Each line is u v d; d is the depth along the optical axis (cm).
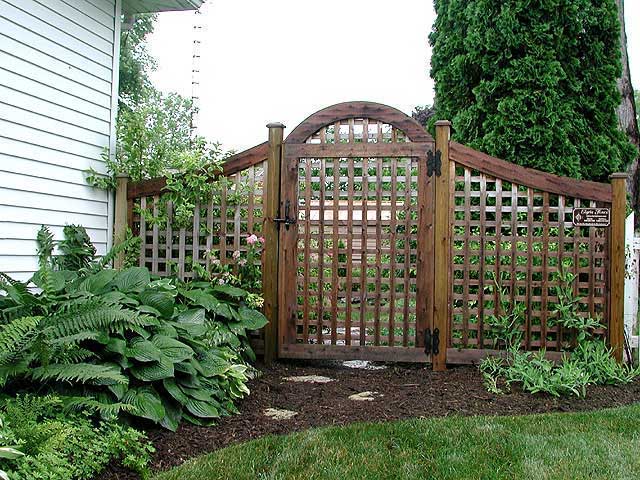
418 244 501
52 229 466
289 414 375
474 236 497
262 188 524
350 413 375
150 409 311
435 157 498
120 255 520
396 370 507
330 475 272
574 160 522
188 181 516
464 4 566
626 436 324
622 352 472
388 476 273
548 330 487
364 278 509
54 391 298
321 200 515
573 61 531
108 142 539
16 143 425
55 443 247
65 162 479
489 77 552
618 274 473
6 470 230
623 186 474
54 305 351
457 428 334
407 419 358
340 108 511
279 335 518
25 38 432
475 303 509
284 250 519
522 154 527
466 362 496
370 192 513
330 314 522
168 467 285
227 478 267
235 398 394
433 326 498
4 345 278
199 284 493
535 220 518
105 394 313
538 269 489
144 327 358
